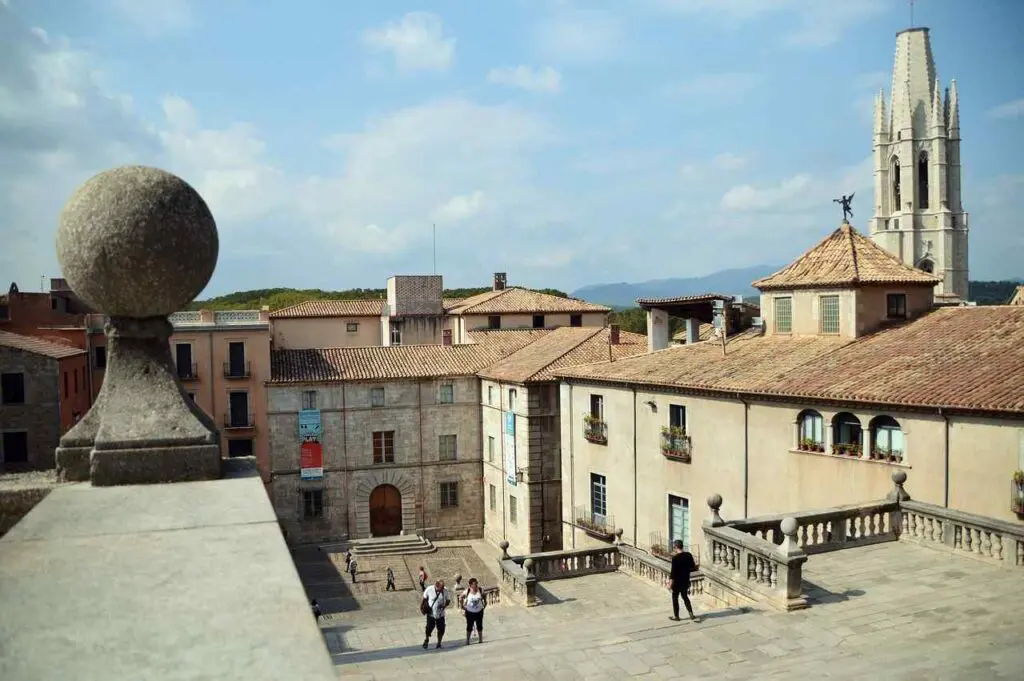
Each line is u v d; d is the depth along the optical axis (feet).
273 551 15.03
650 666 52.54
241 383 195.62
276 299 460.96
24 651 11.05
